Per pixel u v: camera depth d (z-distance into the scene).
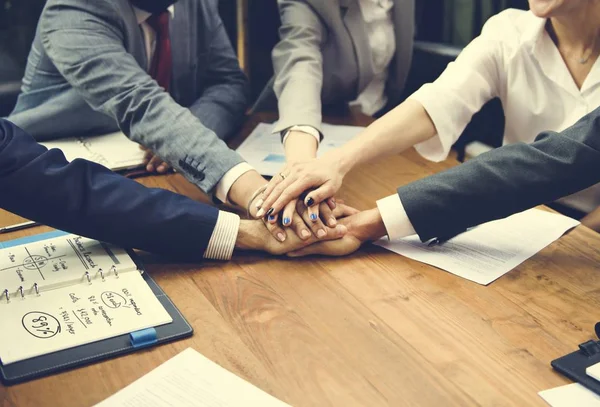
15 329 1.02
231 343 1.04
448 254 1.35
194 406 0.88
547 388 0.94
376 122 1.62
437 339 1.06
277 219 1.37
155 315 1.08
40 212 1.23
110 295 1.13
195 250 1.29
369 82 2.20
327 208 1.41
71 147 1.80
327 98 2.19
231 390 0.92
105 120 1.89
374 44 2.15
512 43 1.67
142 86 1.58
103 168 1.31
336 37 2.06
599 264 1.31
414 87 2.45
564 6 1.48
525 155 1.34
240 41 2.69
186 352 1.00
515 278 1.25
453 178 1.36
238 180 1.48
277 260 1.33
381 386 0.94
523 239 1.41
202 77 2.14
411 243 1.40
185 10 1.97
